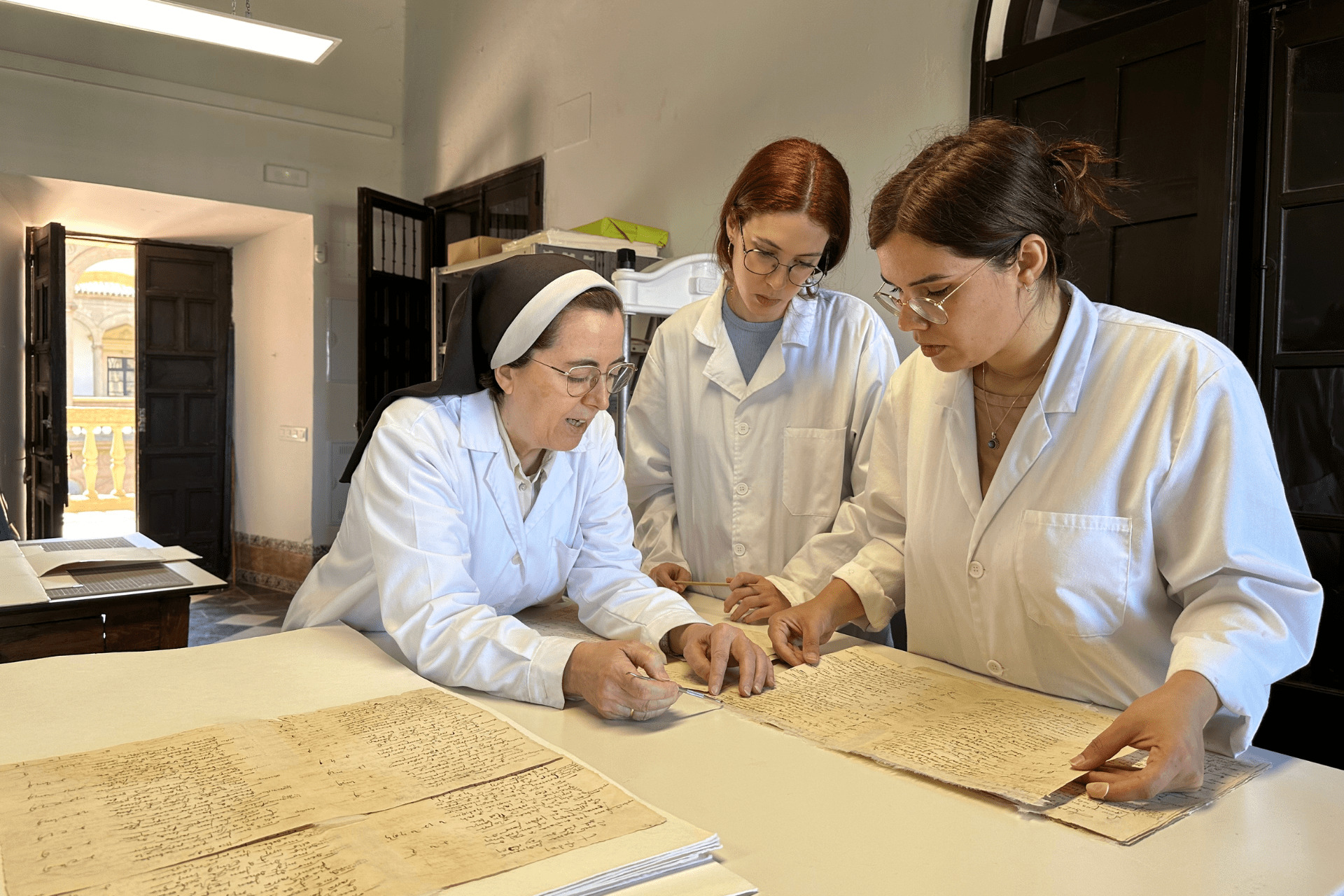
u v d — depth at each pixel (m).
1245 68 2.27
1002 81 2.81
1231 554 1.04
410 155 6.75
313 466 6.58
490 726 1.00
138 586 2.14
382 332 6.17
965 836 0.82
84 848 0.71
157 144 5.91
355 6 6.59
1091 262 2.61
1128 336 1.17
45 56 5.54
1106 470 1.13
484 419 1.40
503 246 4.02
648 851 0.72
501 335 1.30
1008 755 0.98
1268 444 1.10
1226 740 1.01
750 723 1.12
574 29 4.91
